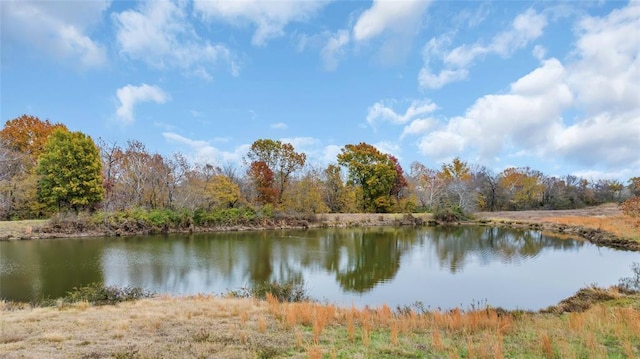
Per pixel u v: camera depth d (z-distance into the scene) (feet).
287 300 48.37
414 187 251.80
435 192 222.28
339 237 133.08
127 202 153.58
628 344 24.02
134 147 170.09
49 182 131.03
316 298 57.11
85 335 27.58
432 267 82.07
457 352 24.32
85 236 120.47
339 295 59.72
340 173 208.95
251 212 160.25
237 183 178.70
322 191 204.74
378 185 204.03
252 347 24.89
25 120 160.97
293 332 29.09
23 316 34.30
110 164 158.51
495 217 192.44
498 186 263.49
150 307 39.52
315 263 85.71
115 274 69.87
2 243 105.50
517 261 87.51
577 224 139.23
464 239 128.36
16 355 22.38
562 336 27.61
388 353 24.31
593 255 92.12
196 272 73.72
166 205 158.30
